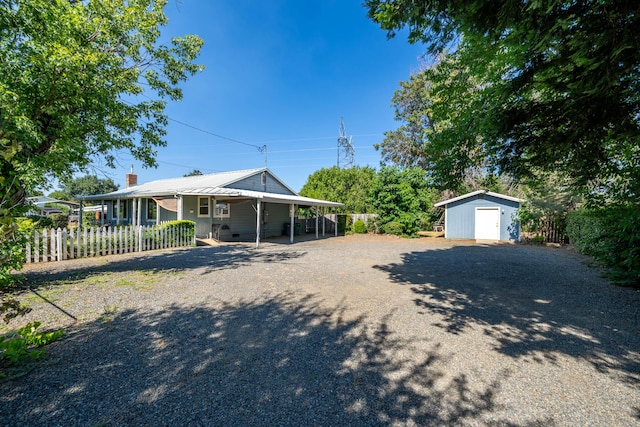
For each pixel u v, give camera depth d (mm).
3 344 2613
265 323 3812
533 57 3084
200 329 3576
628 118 2963
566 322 3959
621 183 4992
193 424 1957
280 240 15875
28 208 5191
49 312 4023
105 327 3574
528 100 3609
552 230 14188
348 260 9008
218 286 5590
